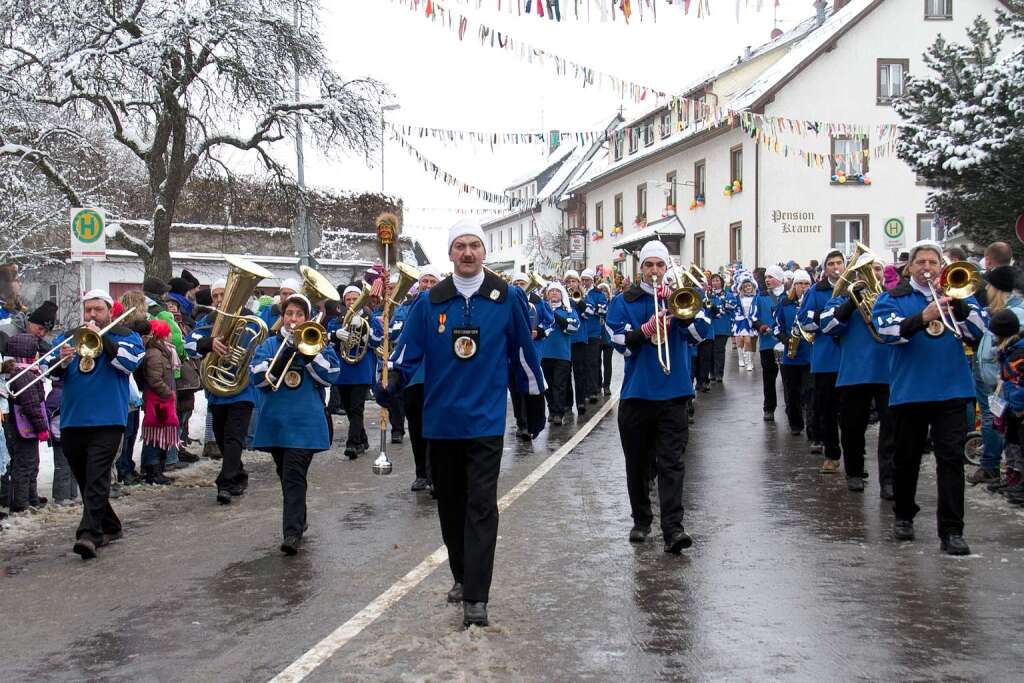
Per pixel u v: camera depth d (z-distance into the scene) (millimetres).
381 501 9398
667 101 20453
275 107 26016
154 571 7137
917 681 4641
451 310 5895
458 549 6047
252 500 9688
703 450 11875
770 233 35406
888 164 35281
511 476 10414
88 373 7738
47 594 6664
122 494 10070
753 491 9312
